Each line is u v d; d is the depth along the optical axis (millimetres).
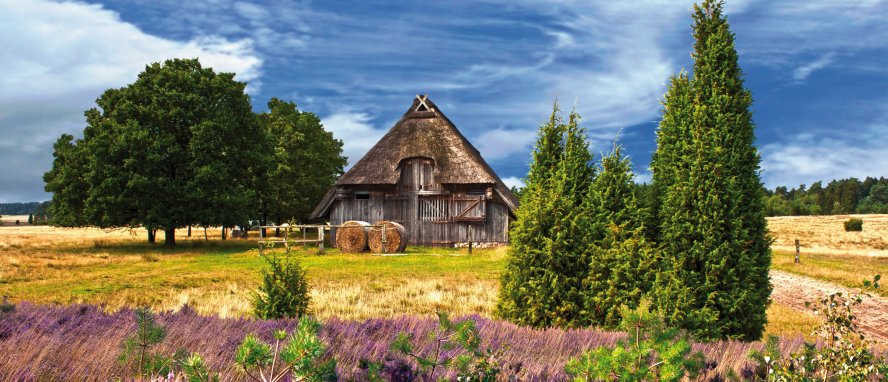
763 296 9234
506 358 5473
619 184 11672
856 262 31531
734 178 9195
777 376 4605
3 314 7074
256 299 9477
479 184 36062
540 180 11727
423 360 4391
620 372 3771
